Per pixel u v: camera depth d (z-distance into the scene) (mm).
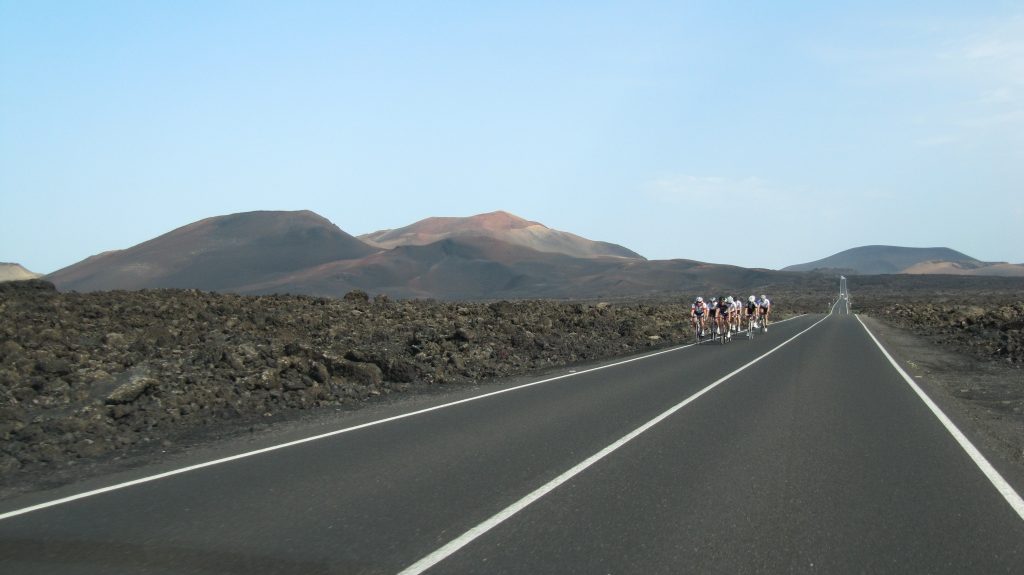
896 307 86250
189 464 9422
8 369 14703
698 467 8805
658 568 5562
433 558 5789
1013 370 20625
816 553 5883
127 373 13789
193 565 5684
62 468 9508
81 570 5609
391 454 9672
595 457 9352
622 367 21250
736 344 30578
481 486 7965
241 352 17906
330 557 5836
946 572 5508
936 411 13031
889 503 7285
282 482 8266
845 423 11805
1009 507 7156
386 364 17781
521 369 21172
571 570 5520
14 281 26719
